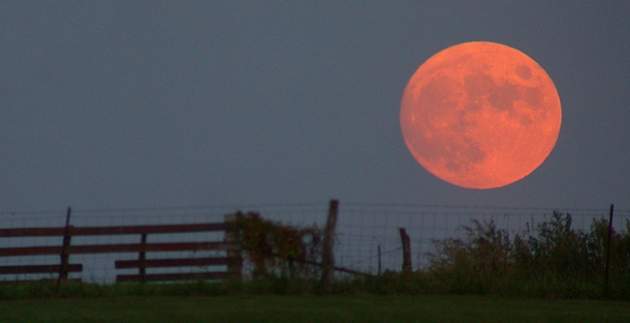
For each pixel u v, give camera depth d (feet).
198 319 205.98
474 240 275.18
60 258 290.97
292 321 203.72
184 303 234.38
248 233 260.62
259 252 259.80
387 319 206.90
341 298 246.06
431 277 266.36
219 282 260.83
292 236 258.57
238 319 205.98
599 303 244.83
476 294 260.01
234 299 243.40
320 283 257.34
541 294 257.96
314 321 203.72
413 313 215.72
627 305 240.94
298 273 258.78
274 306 226.99
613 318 212.84
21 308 226.17
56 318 207.72
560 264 275.18
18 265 291.99
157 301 239.71
